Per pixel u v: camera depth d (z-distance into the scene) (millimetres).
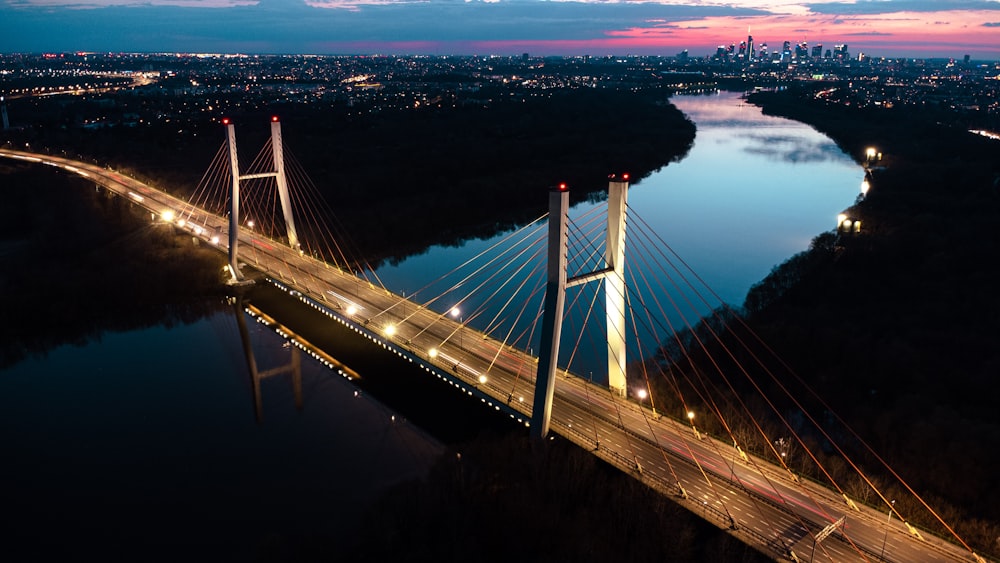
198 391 78188
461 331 80500
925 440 61438
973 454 58750
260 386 79125
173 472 63125
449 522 50875
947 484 56562
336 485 61031
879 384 73875
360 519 56594
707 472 54656
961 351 80500
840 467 56625
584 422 61562
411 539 50375
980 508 54375
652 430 60562
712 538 48625
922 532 48812
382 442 67312
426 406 73812
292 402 75312
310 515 57344
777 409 70312
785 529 48562
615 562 47656
